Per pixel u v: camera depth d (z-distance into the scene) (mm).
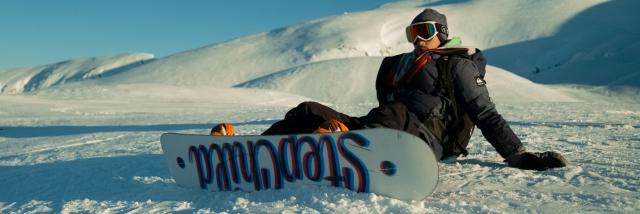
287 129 2430
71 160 3938
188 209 1989
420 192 1812
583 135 4746
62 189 2590
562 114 9969
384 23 178500
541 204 1831
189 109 19906
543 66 149000
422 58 2400
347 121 2471
